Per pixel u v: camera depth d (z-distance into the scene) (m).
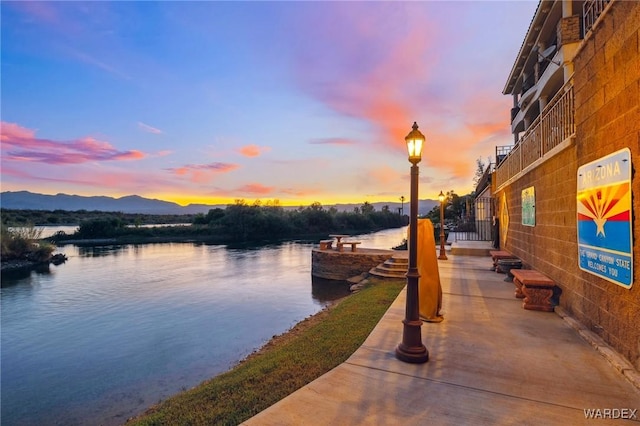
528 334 4.94
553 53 15.36
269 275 22.97
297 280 20.70
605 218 4.10
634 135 3.45
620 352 3.88
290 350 5.41
